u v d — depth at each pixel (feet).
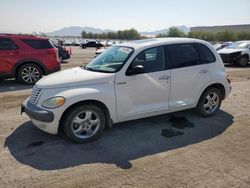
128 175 12.60
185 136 17.19
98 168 13.23
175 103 18.67
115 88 16.33
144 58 17.28
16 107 23.31
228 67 55.62
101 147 15.56
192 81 19.06
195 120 20.04
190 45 19.39
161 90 17.85
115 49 18.88
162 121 19.76
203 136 17.20
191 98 19.39
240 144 16.03
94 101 15.98
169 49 18.34
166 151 15.10
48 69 34.17
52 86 15.48
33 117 15.52
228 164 13.64
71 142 16.16
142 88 17.15
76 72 17.30
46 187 11.68
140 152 14.97
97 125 16.34
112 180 12.20
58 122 15.23
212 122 19.70
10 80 36.58
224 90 20.92
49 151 15.02
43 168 13.23
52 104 15.07
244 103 24.93
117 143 16.10
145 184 11.89
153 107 17.81
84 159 14.15
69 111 15.38
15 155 14.56
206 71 19.67
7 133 17.48
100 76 16.12
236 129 18.40
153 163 13.73
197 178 12.35
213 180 12.20
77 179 12.28
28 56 32.86
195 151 15.08
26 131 17.80
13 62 32.24
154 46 17.79
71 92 15.29
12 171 12.94
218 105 21.01
